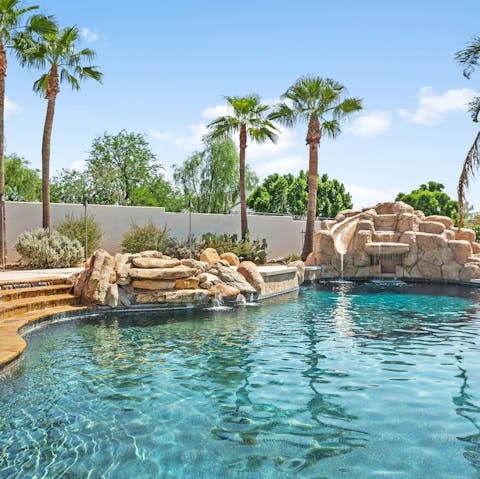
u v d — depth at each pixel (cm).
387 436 451
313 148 2362
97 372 650
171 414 505
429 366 690
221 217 2445
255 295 1398
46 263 1664
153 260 1221
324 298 1465
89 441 437
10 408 514
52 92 1917
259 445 433
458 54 1523
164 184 4247
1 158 1702
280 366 689
